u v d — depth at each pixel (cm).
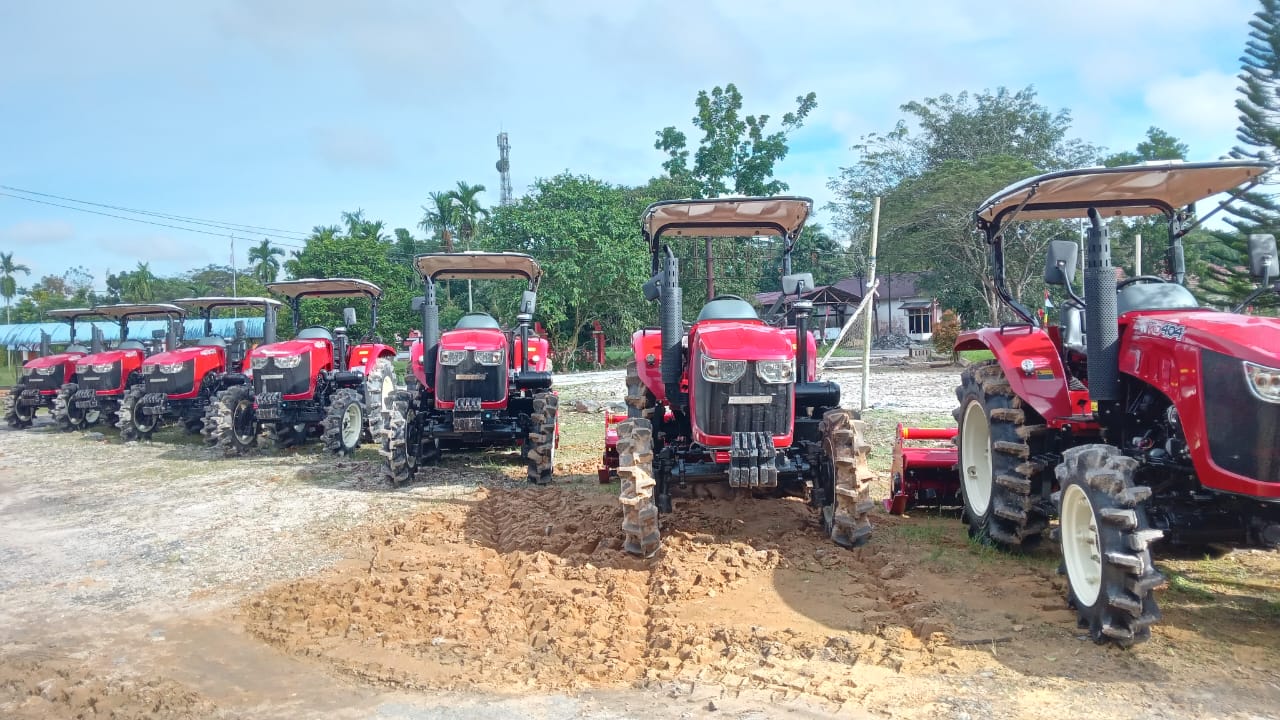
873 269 1119
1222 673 367
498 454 1063
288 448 1202
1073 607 439
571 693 375
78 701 390
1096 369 461
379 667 413
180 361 1333
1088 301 465
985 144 2833
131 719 369
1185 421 400
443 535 663
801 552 564
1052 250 525
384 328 3130
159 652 450
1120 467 401
